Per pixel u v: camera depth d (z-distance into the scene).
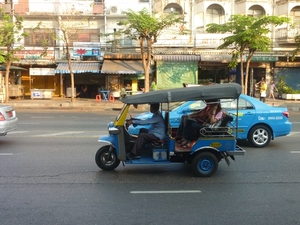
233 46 26.84
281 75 28.66
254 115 10.25
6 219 5.02
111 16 28.31
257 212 5.30
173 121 9.30
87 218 5.05
